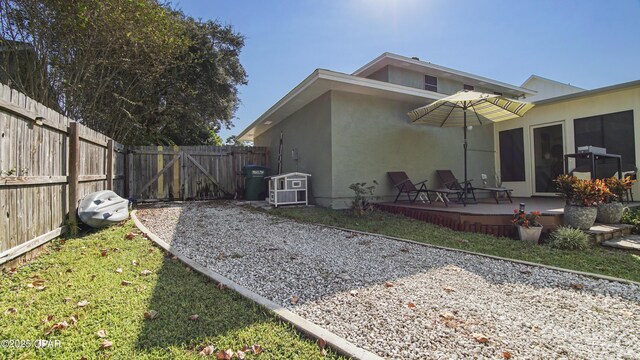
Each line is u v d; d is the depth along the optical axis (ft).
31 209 11.28
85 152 16.49
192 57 35.96
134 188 28.37
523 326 7.25
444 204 23.66
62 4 19.60
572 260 12.67
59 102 23.90
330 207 23.89
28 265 10.32
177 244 13.75
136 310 7.54
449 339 6.60
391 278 10.32
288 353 6.03
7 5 19.60
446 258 12.72
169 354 5.90
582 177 23.88
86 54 23.18
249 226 18.24
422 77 34.27
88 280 9.30
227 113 45.06
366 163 25.31
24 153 10.82
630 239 15.60
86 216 14.70
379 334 6.75
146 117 36.50
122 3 21.66
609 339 6.74
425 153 28.35
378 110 26.04
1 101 9.43
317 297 8.67
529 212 17.58
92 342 6.21
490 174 32.76
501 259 12.51
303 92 24.62
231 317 7.34
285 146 33.19
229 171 32.81
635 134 23.47
